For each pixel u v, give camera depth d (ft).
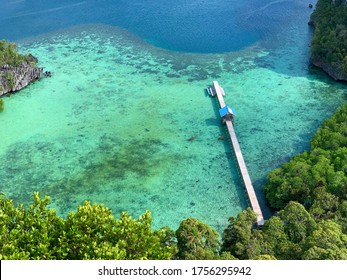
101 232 139.33
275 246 165.07
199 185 243.81
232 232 166.81
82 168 257.14
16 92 338.13
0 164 261.65
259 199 234.99
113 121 301.63
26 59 362.74
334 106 316.19
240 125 296.30
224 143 277.64
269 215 225.35
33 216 143.02
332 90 336.90
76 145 277.44
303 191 215.10
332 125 265.54
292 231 170.81
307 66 374.43
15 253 121.90
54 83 351.25
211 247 161.38
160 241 153.07
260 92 336.08
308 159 235.81
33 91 339.98
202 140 280.51
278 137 283.59
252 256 154.92
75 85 347.97
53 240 136.77
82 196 237.04
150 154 267.80
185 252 153.89
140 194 237.86
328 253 141.28
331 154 235.81
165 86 345.92
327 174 217.77
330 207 188.34
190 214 224.94
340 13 388.57
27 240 131.13
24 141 282.36
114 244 136.26
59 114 310.65
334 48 350.84
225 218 222.48
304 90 337.93
